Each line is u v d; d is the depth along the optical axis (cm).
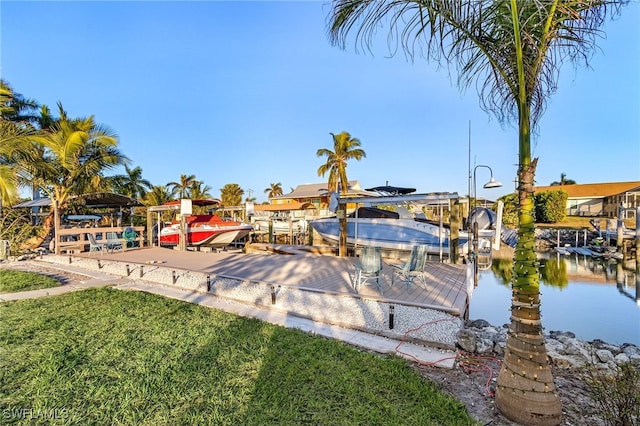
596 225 2425
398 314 482
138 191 2580
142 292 714
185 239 1366
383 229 1134
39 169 1327
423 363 385
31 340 421
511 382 273
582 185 4025
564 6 261
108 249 1242
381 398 293
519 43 262
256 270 805
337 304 540
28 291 711
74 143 1351
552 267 1598
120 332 451
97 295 661
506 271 1506
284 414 267
